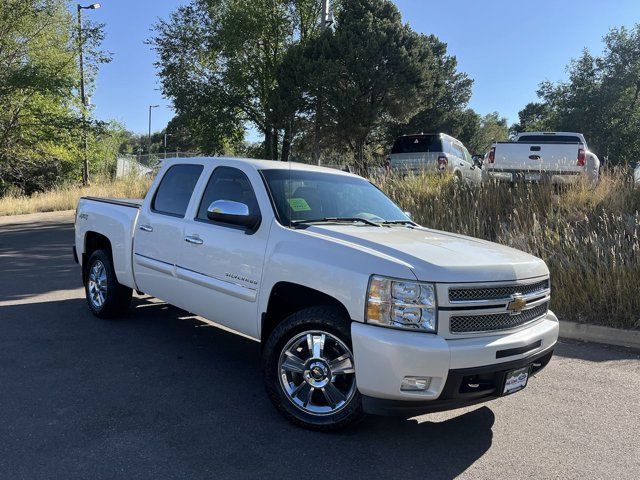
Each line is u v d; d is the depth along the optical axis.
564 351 6.12
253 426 3.91
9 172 28.69
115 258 6.21
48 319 6.54
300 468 3.36
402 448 3.69
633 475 3.44
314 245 3.98
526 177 11.45
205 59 26.64
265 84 25.80
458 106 52.53
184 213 5.34
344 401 3.76
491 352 3.50
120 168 30.94
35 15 23.77
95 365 5.03
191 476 3.22
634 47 31.91
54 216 21.42
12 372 4.79
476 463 3.53
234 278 4.54
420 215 10.23
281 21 25.06
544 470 3.46
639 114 31.91
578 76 33.47
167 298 5.43
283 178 4.82
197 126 27.17
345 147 24.94
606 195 9.91
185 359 5.29
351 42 22.00
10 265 10.41
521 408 4.47
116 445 3.55
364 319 3.53
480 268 3.63
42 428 3.76
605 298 6.82
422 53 23.78
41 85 24.19
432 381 3.37
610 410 4.46
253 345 5.84
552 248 8.00
